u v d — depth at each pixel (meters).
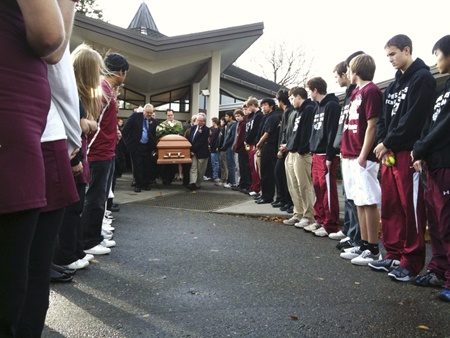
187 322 2.64
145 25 25.75
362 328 2.59
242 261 4.06
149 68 14.27
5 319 1.26
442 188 3.12
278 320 2.69
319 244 4.79
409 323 2.67
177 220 6.16
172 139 9.70
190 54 14.48
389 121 3.71
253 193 8.84
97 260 4.03
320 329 2.56
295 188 5.87
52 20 1.21
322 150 5.07
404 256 3.55
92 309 2.84
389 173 3.70
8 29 1.19
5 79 1.17
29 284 1.81
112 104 4.09
